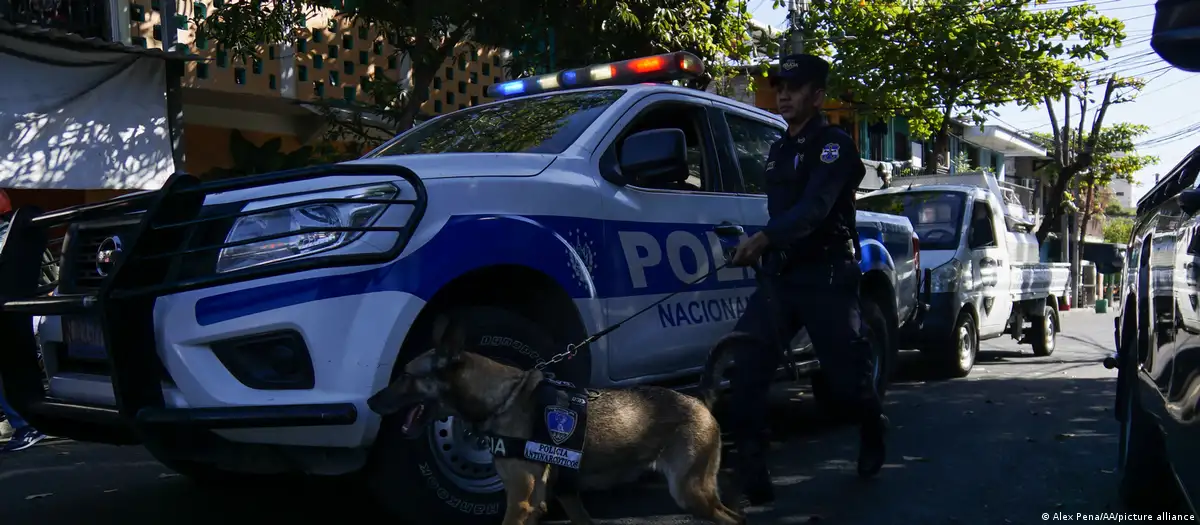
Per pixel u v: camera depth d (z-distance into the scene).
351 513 4.55
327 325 3.35
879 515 4.41
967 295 9.80
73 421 4.10
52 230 5.41
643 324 4.65
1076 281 37.41
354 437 3.38
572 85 5.77
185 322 3.35
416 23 8.78
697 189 5.32
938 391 8.64
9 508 4.62
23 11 8.82
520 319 4.03
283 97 10.93
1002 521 4.34
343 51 11.69
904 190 10.75
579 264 4.27
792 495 4.76
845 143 4.31
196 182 3.52
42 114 8.48
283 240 3.46
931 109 19.95
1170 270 3.45
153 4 10.12
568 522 4.32
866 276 6.57
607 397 3.50
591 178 4.55
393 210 3.63
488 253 3.83
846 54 18.92
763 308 4.32
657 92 5.18
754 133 5.98
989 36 18.17
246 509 4.62
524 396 3.31
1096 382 9.32
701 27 10.25
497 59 13.16
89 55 8.82
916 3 18.84
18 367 4.00
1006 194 19.45
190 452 3.45
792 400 7.91
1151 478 4.37
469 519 3.82
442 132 5.18
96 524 4.35
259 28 9.38
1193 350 2.98
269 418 3.23
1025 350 13.88
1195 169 3.48
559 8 9.00
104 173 8.98
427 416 3.26
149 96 9.37
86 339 3.77
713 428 3.71
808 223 4.18
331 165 3.54
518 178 4.18
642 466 3.59
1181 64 2.61
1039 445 5.99
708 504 3.67
